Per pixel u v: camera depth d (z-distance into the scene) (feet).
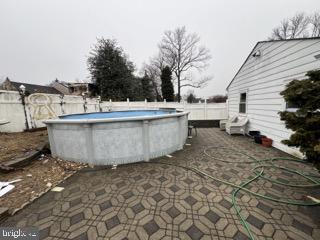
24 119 20.92
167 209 7.03
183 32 73.82
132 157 12.44
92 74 61.46
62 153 12.73
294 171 10.84
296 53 13.65
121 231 5.81
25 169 11.05
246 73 23.40
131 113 28.94
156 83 91.97
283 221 6.26
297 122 7.33
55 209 7.09
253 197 7.93
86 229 5.92
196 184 9.24
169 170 11.18
